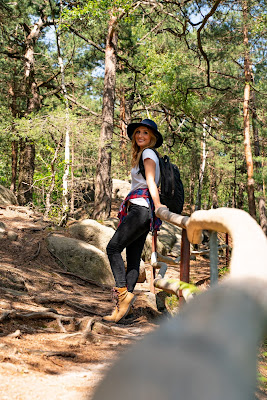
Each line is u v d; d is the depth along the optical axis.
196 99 19.86
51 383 1.94
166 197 3.30
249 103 20.77
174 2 16.73
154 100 20.12
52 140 14.54
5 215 8.80
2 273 5.05
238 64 20.98
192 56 20.30
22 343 2.77
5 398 1.65
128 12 15.21
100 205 15.38
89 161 15.58
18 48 24.03
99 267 7.02
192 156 30.77
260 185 27.08
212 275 1.00
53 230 8.45
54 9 18.84
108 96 15.98
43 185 14.11
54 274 6.12
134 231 3.96
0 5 18.06
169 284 2.02
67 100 16.94
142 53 20.62
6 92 23.36
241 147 29.84
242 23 18.30
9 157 28.69
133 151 3.84
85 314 4.39
